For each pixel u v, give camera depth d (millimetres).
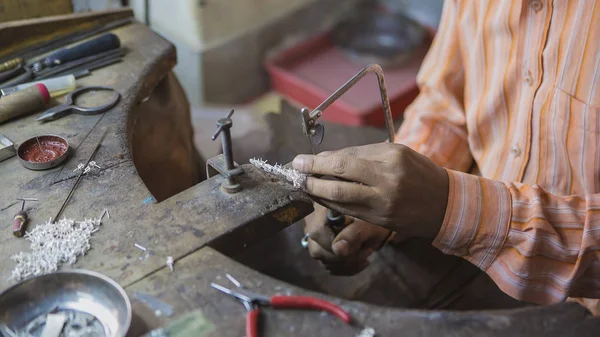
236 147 1667
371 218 1000
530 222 997
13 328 804
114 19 1516
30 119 1188
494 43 1256
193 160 1689
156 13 2508
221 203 974
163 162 1501
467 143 1388
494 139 1301
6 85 1252
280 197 984
